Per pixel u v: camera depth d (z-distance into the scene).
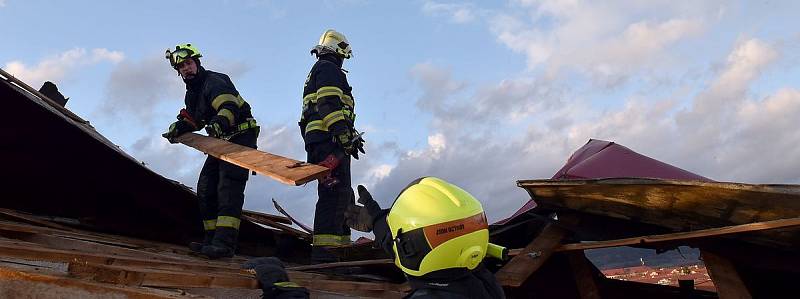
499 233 4.11
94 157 5.67
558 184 3.43
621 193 3.25
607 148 4.91
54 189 5.64
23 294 1.51
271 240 6.40
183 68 4.28
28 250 1.96
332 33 4.76
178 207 6.04
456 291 1.50
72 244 2.92
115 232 5.61
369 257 4.36
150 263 2.39
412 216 1.54
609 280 5.20
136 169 5.68
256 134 4.43
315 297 2.71
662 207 3.18
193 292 2.01
